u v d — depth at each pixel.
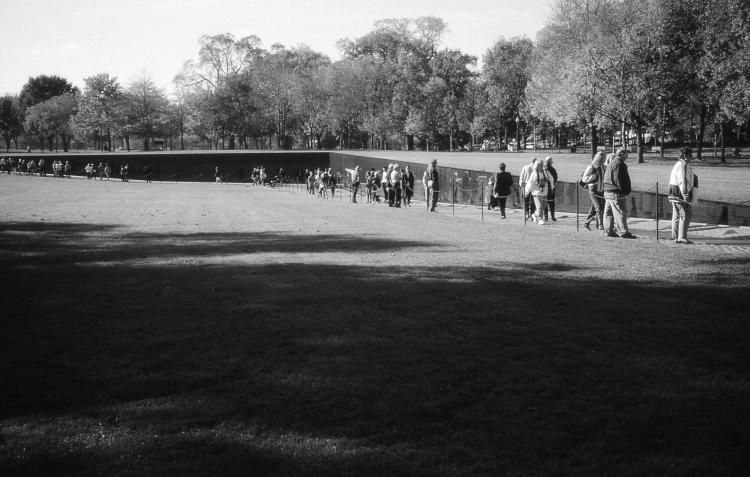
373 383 5.66
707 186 26.09
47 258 13.09
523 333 7.16
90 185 56.91
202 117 92.38
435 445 4.48
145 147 108.50
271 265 11.92
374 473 4.09
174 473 4.12
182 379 5.82
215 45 94.06
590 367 6.04
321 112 91.69
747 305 8.27
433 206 27.47
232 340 6.99
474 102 86.81
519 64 81.12
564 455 4.34
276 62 95.62
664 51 46.72
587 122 54.25
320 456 4.32
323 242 15.65
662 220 20.39
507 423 4.84
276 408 5.16
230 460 4.29
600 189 17.64
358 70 86.50
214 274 11.00
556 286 9.60
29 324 7.72
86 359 6.45
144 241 16.28
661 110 50.47
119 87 106.19
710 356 6.32
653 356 6.34
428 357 6.36
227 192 48.59
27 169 77.38
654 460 4.24
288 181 77.56
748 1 42.34
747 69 41.06
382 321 7.70
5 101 136.75
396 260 12.38
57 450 4.45
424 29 84.50
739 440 4.54
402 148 101.69
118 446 4.50
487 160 47.16
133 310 8.38
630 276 10.32
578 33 49.94
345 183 55.59
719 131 63.62
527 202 20.98
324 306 8.48
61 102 123.81
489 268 11.25
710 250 13.38
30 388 5.66
